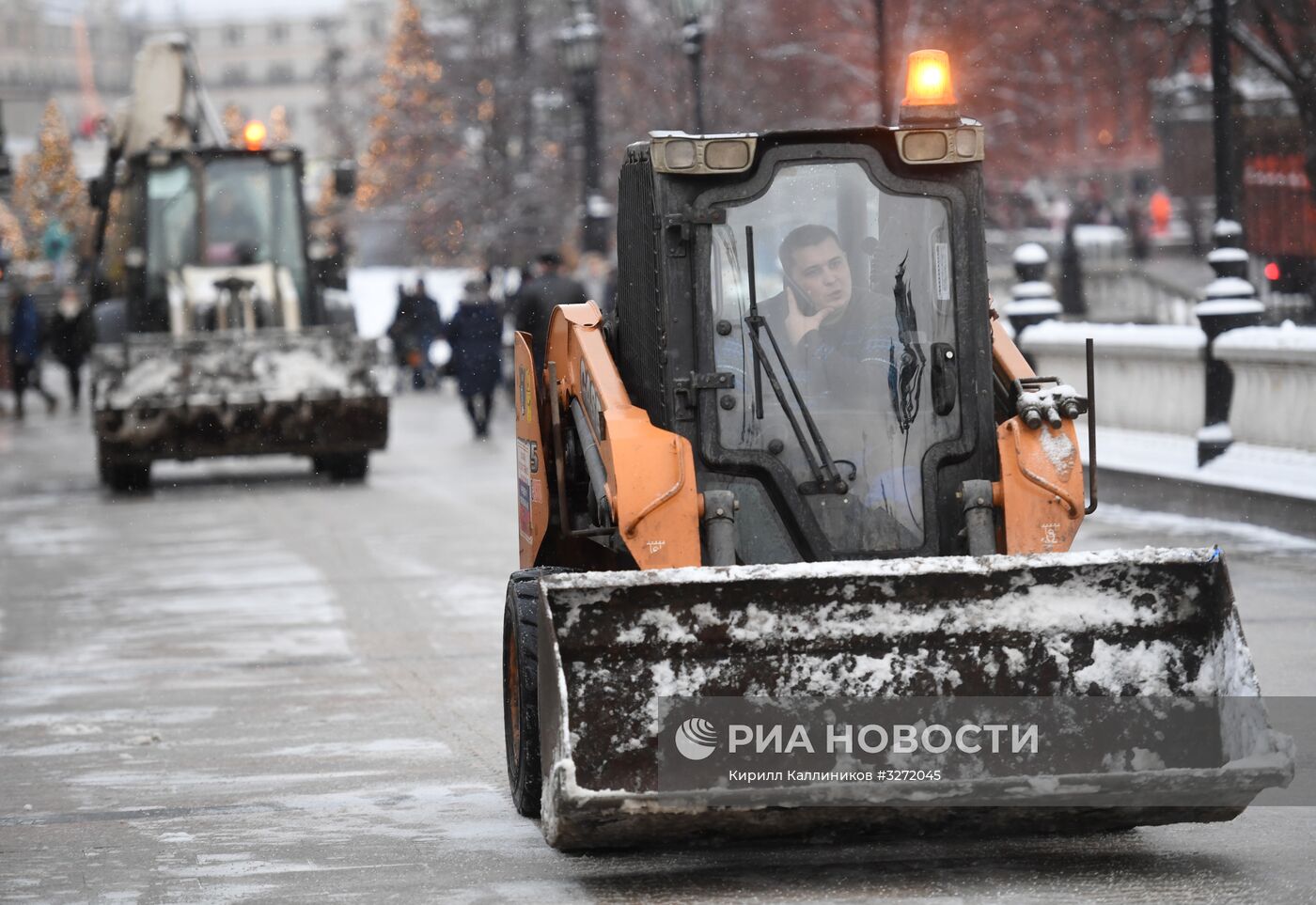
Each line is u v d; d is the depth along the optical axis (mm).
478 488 54656
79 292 99000
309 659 29656
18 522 51438
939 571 15758
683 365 17766
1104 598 16000
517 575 19344
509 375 94938
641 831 15336
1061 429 17562
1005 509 17359
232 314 62500
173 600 36500
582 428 18750
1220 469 40031
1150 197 135250
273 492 56156
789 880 16297
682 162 17625
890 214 18016
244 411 56562
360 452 58031
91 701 27172
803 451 17766
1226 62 43000
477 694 26234
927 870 16438
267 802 20484
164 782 21766
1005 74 116750
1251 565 33625
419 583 37000
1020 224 125188
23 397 96625
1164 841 17266
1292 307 71938
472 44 171000
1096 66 101438
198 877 17453
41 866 18094
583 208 80750
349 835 18750
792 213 17906
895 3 115375
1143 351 44312
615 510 17141
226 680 28234
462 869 17203
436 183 172250
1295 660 25406
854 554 17812
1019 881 15969
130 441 56250
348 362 57312
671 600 15688
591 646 15680
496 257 158250
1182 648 16062
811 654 15867
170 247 63281
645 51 131875
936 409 17953
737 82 124625
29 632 33719
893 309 17984
